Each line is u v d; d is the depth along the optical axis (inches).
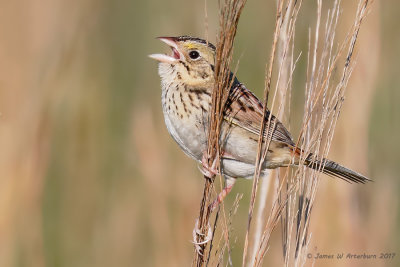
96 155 533.0
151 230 496.7
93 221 513.7
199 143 333.1
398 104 485.7
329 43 295.7
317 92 283.3
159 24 560.1
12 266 490.9
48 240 505.4
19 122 512.7
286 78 331.3
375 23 446.6
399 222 463.8
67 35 562.6
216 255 284.2
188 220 486.9
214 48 338.6
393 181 471.5
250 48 512.7
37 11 553.9
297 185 283.0
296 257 287.3
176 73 335.0
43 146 514.9
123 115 550.3
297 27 475.8
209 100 327.9
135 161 524.1
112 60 566.6
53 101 533.0
